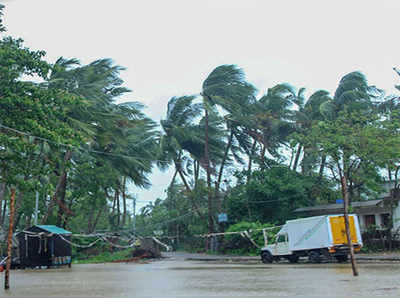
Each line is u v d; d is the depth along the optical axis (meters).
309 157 44.50
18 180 19.95
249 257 35.94
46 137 19.73
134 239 42.81
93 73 36.38
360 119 33.41
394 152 31.06
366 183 33.81
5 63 19.20
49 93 20.78
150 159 45.75
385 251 32.69
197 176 52.12
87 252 46.12
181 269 25.11
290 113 47.12
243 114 46.12
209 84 45.50
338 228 25.61
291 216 41.62
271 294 11.63
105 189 44.19
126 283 16.69
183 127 46.88
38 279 19.91
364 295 10.81
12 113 19.86
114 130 38.78
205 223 48.25
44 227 31.81
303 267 22.80
